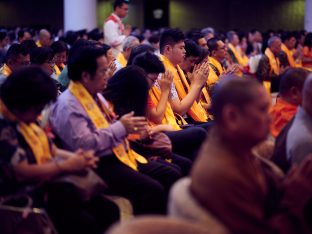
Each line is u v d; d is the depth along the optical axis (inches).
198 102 217.8
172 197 87.6
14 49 196.4
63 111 137.9
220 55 274.7
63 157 128.2
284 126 131.3
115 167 145.5
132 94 157.9
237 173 85.8
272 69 386.3
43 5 1028.5
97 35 406.3
